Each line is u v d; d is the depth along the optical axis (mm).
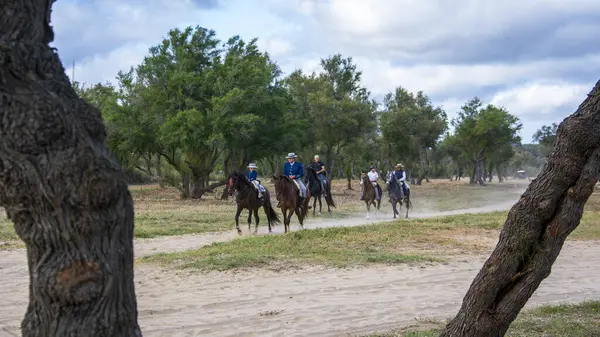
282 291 9898
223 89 35688
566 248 15508
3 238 16266
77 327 2826
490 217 22797
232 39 39969
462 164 100500
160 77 35938
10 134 2674
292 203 18844
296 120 41906
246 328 7617
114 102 36031
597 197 40656
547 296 9758
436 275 11414
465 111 77062
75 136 2766
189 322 7879
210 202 34688
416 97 68500
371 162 72938
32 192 2711
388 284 10555
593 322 7539
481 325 4793
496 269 4750
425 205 35781
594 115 4547
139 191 45281
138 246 16250
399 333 7227
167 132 33969
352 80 56656
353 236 16562
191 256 13336
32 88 2744
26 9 2826
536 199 4629
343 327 7680
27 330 2906
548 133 74375
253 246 14656
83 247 2822
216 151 37188
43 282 2803
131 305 3033
